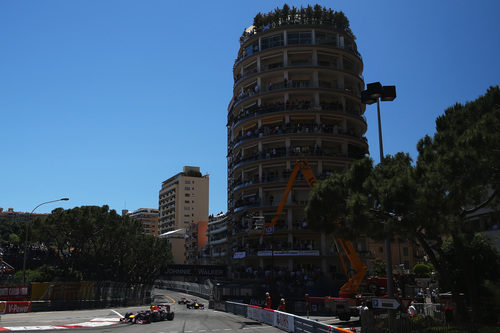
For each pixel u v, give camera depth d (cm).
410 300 2239
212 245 10656
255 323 2745
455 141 1695
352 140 5919
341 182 2048
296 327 2142
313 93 6000
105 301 4703
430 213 1577
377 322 1834
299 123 5938
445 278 1961
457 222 1589
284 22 6378
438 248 1961
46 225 5266
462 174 1507
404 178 1669
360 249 5797
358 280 3478
